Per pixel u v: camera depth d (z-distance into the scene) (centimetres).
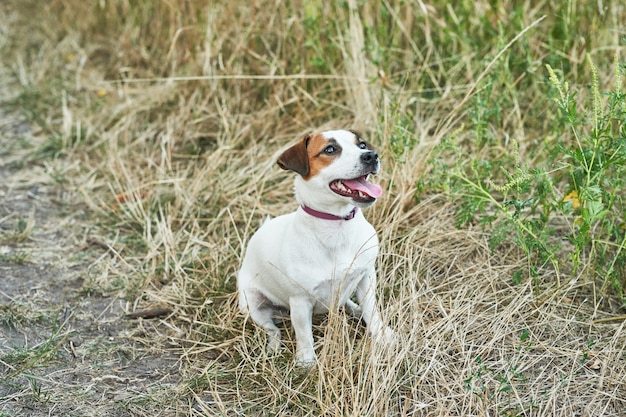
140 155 616
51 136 666
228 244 487
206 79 638
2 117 704
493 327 396
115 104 690
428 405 349
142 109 659
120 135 647
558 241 460
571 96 398
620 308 413
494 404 349
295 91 616
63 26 850
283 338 418
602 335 394
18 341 418
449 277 439
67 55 799
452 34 575
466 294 425
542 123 550
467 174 512
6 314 436
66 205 568
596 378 365
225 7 643
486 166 443
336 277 378
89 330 431
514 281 423
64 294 463
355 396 344
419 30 617
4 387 380
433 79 571
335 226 373
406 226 473
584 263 442
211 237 511
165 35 723
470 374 365
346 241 377
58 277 481
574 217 470
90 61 781
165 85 671
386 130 498
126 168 602
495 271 440
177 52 695
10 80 775
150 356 408
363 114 561
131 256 503
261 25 638
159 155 616
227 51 643
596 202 385
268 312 418
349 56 588
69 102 717
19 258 494
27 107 718
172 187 568
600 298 418
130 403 370
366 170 356
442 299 422
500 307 416
